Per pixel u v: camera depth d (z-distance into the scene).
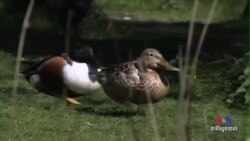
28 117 10.66
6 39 21.41
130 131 9.99
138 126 10.23
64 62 11.22
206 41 22.73
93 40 22.23
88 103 12.22
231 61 14.81
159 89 10.53
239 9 32.03
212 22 29.12
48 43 21.22
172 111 11.52
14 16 24.22
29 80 11.81
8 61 16.64
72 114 11.11
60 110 11.31
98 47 21.11
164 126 10.28
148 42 23.03
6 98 11.96
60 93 11.48
